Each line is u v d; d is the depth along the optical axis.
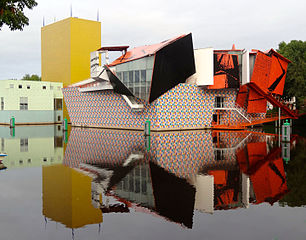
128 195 9.31
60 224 6.93
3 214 7.59
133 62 33.75
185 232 6.42
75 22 59.66
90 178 11.60
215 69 37.03
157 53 31.33
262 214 7.54
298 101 49.59
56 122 59.72
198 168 13.45
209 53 36.47
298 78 47.19
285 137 22.97
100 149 20.16
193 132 34.16
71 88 49.62
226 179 11.24
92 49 62.34
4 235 6.28
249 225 6.80
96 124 45.28
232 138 26.88
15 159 16.20
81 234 6.32
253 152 17.91
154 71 31.84
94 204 8.42
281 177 11.38
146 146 21.62
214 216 7.42
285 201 8.57
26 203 8.48
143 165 14.30
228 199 8.80
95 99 44.88
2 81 54.16
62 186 10.41
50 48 64.56
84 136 30.36
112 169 13.37
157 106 34.97
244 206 8.19
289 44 54.25
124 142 24.39
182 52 33.53
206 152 18.33
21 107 54.62
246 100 41.34
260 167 13.37
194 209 7.98
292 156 16.06
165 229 6.61
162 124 35.66
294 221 7.03
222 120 40.81
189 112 37.81
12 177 11.84
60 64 61.94
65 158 16.50
